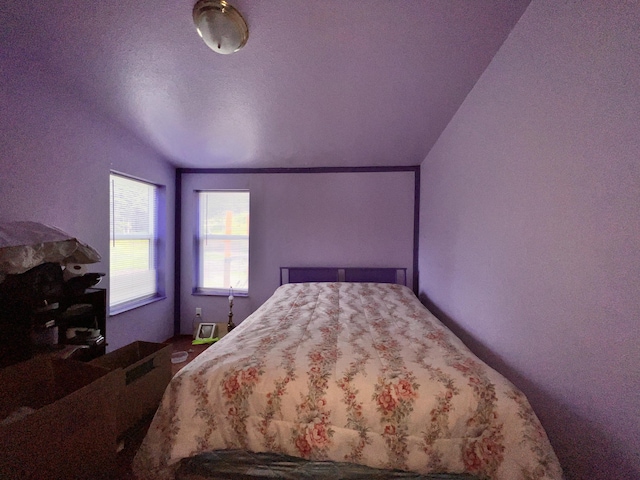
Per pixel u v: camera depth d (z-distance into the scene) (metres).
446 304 1.96
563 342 0.84
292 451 0.91
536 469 0.75
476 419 0.85
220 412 0.96
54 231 1.33
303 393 0.94
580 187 0.77
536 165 0.96
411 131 2.05
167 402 1.01
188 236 3.01
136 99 1.70
